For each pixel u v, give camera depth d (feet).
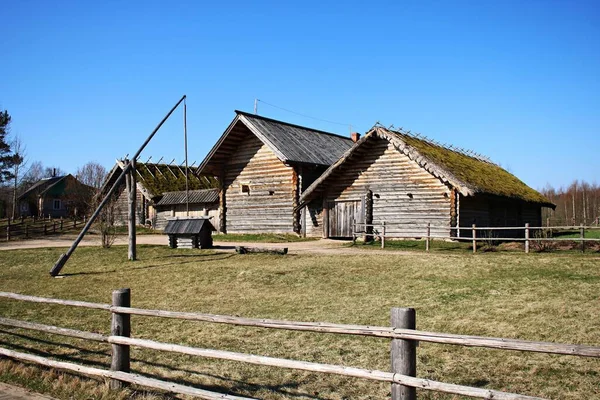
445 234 75.31
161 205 135.85
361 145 82.58
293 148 99.50
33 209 226.99
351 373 16.98
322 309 36.17
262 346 28.48
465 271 47.21
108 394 21.22
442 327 30.42
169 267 57.00
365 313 34.53
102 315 36.55
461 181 71.15
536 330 28.96
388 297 39.09
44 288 47.88
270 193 101.60
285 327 18.37
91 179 239.09
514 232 97.45
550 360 24.91
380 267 51.26
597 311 32.19
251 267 54.08
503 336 28.19
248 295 41.98
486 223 84.84
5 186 213.87
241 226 105.29
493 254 57.88
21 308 39.11
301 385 23.11
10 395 21.93
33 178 263.08
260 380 23.82
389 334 16.53
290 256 61.82
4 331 32.71
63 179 223.30
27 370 24.76
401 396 16.22
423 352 26.86
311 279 47.06
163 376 24.36
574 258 51.26
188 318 20.65
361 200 84.43
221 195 108.27
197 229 73.26
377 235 73.82
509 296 37.24
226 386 23.08
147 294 43.96
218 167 107.55
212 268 54.60
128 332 22.75
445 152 90.33
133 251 64.39
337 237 88.38
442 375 23.48
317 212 95.40
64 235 120.67
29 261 65.92
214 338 30.22
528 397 14.20
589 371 23.35
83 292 45.37
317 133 117.60
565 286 39.17
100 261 64.08
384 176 82.28
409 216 79.10
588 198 252.42
